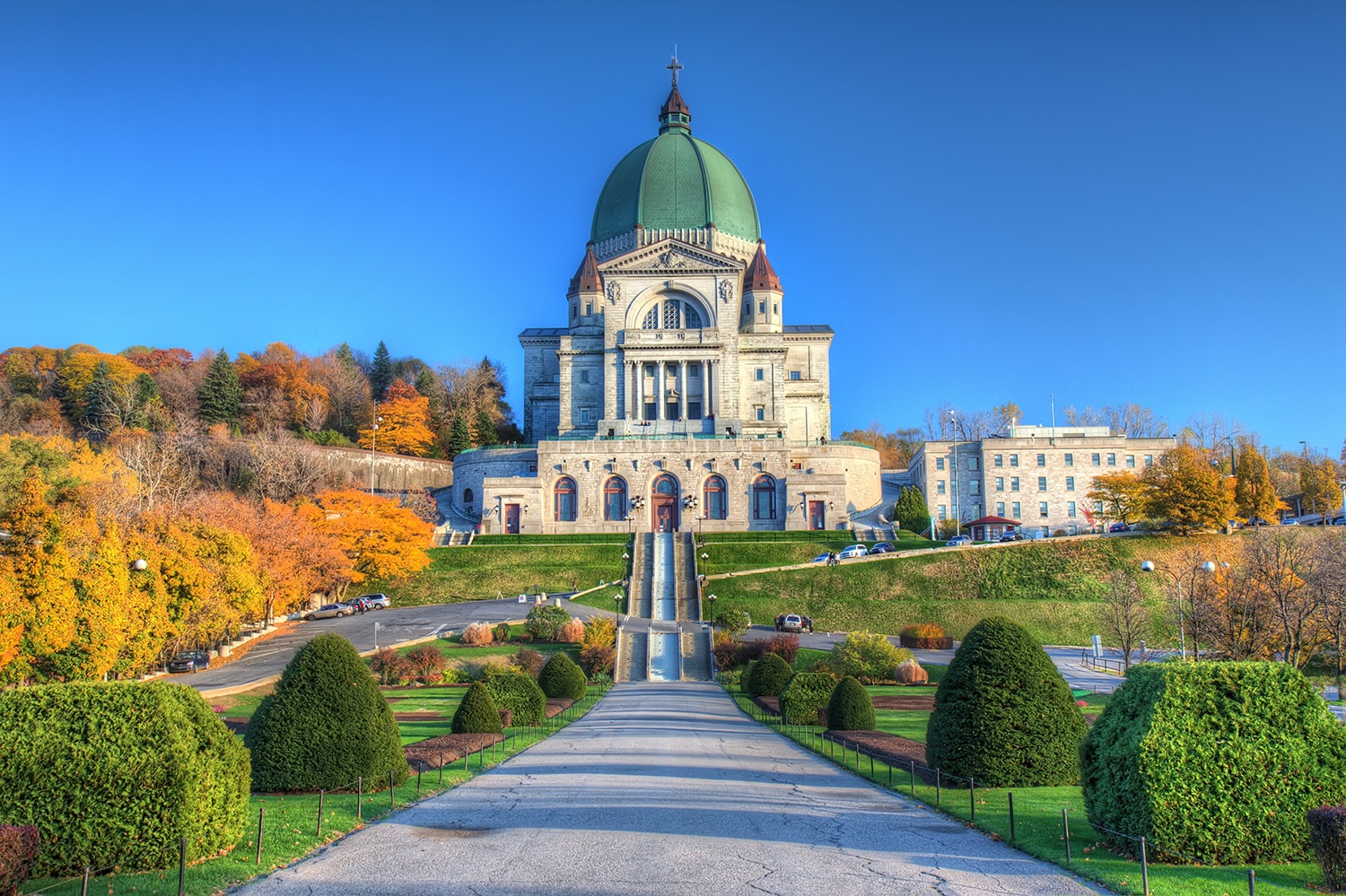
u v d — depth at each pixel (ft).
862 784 97.71
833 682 152.97
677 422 442.50
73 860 62.08
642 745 127.13
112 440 442.91
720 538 382.42
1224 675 70.54
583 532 407.64
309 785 87.45
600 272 458.50
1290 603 219.20
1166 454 411.13
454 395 608.19
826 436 505.66
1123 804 68.54
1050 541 343.46
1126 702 72.28
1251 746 67.62
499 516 408.46
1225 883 60.90
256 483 412.36
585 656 234.58
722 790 93.25
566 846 70.54
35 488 181.78
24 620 172.04
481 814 81.51
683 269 456.86
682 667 244.42
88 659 178.19
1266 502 394.32
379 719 91.71
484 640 250.98
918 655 251.39
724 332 449.48
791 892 59.57
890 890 60.13
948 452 467.93
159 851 63.93
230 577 227.61
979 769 91.61
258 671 213.25
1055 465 458.50
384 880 61.87
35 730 63.98
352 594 337.72
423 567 340.80
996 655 94.22
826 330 518.78
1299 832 66.33
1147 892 58.54
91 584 179.22
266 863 65.57
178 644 226.17
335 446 531.09
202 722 69.21
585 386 470.80
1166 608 297.53
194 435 449.89
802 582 324.60
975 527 430.61
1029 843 70.64
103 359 570.05
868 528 400.06
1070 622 291.99
